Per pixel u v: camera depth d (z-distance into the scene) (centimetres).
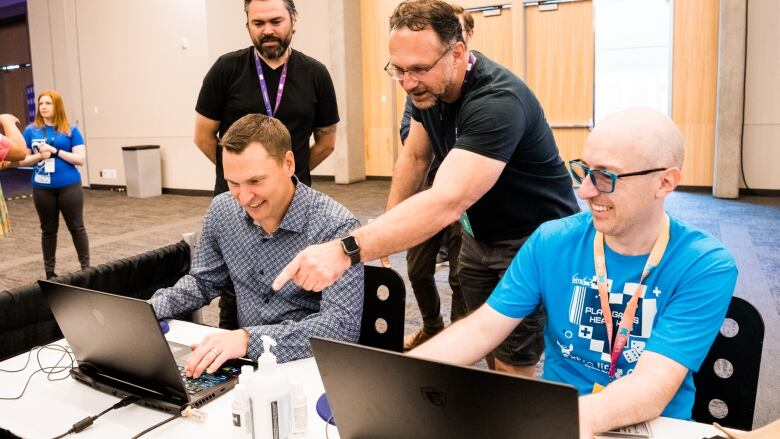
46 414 136
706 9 736
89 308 135
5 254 570
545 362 151
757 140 734
